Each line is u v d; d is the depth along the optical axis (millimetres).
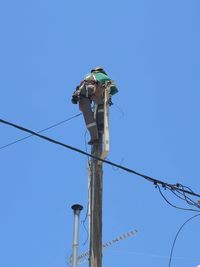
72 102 15625
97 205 14211
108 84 15375
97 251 13625
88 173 14977
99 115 15422
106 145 14227
